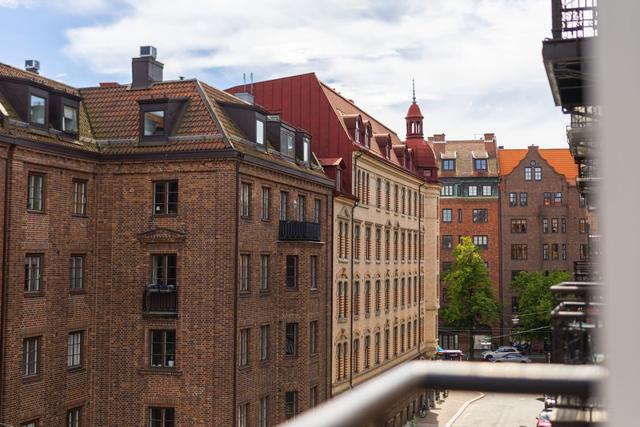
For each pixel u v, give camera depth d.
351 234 47.03
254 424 33.69
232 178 31.44
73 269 31.42
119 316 32.38
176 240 31.80
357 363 49.09
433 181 67.94
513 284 88.31
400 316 59.81
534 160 94.69
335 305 44.25
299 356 37.69
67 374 30.67
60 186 30.19
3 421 26.72
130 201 32.44
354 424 1.35
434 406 64.44
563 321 6.39
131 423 31.98
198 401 31.38
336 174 44.88
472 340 81.12
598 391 1.52
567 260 93.62
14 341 27.41
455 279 80.44
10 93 28.47
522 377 1.71
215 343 31.30
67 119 31.11
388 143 57.25
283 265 36.78
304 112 48.91
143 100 32.47
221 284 31.34
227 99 36.50
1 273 26.89
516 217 94.75
